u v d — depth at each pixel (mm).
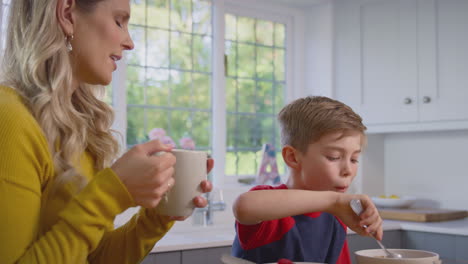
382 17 2979
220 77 3092
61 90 871
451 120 2689
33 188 737
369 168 3309
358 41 3076
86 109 1059
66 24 855
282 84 3396
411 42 2846
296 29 3395
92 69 882
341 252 1272
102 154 1032
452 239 2430
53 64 860
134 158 742
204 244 2080
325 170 1098
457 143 3062
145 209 940
